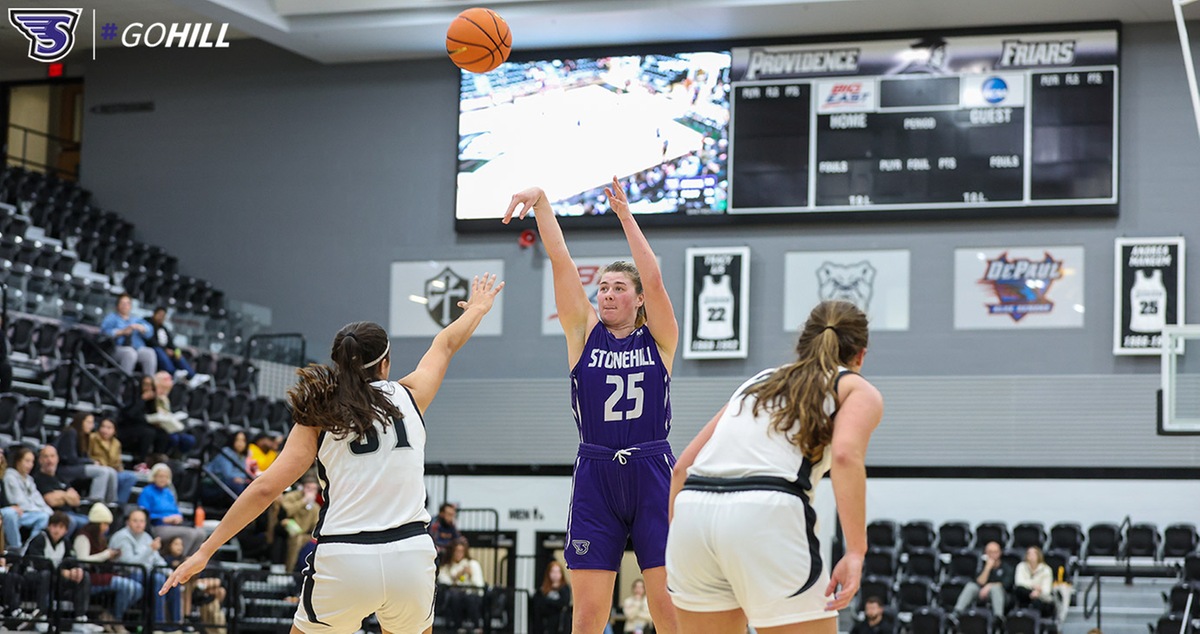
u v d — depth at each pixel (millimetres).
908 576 18734
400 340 23062
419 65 23672
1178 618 16516
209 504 17219
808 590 3639
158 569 12969
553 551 21750
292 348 22203
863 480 3580
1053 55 20594
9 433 16000
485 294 5578
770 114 21500
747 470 3729
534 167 22438
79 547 13102
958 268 20781
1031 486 20047
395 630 4984
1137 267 20031
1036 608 17094
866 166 21078
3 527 12594
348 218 23641
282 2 21922
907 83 21078
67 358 18734
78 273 21609
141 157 24797
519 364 22391
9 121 27156
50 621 12062
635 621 18578
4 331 17047
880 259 21062
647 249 5254
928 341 20766
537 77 22547
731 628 3887
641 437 5168
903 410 20672
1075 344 20250
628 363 5203
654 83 22000
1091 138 20359
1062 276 20375
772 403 3773
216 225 24250
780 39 21609
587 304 5395
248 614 14336
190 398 18938
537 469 21984
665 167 21828
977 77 20828
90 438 15477
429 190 23312
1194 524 19391
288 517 16219
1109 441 19875
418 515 4891
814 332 3910
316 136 24016
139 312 21297
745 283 21312
